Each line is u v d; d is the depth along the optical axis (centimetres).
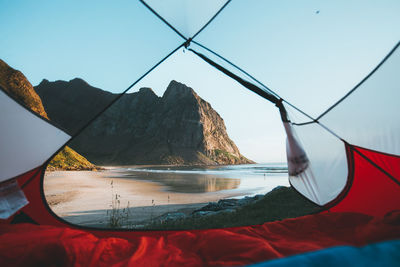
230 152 12925
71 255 165
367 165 316
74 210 843
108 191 1431
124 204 1014
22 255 158
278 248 182
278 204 677
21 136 267
